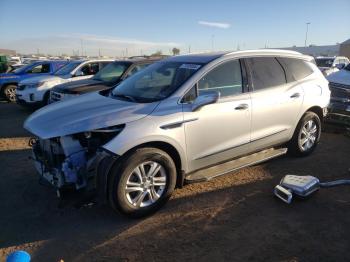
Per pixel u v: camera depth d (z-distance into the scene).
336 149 6.26
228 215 3.90
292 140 5.52
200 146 4.16
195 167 4.22
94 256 3.22
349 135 6.84
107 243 3.42
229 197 4.34
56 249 3.34
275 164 5.45
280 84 5.09
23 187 4.74
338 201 4.20
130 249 3.31
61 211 4.06
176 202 4.23
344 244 3.32
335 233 3.51
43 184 4.24
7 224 3.79
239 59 4.65
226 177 4.97
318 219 3.79
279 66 5.17
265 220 3.78
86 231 3.63
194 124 4.03
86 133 3.70
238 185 4.70
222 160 4.50
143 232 3.59
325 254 3.18
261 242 3.38
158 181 3.86
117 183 3.55
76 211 4.05
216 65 4.36
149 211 3.85
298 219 3.79
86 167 3.64
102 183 3.53
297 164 5.46
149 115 3.77
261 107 4.72
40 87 10.80
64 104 4.39
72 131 3.57
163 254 3.22
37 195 4.49
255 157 4.89
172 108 3.93
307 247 3.28
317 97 5.57
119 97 4.46
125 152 3.57
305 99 5.37
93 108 4.01
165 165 3.84
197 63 4.42
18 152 6.39
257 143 4.84
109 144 3.49
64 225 3.76
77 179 3.62
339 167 5.34
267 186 4.66
